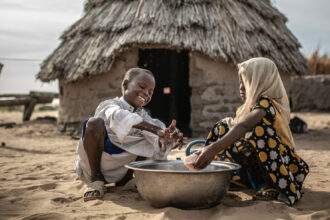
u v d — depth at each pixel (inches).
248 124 97.6
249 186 119.3
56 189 126.9
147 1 328.8
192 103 323.3
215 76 318.3
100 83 335.6
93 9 384.5
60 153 232.4
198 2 324.5
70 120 361.4
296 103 567.5
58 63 345.7
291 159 108.9
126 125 105.0
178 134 106.8
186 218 88.4
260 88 104.0
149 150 117.3
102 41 327.9
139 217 91.1
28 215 92.8
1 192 119.7
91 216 91.8
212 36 309.3
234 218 87.3
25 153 231.9
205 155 94.1
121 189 123.7
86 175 120.0
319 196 110.0
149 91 119.9
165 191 92.8
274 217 88.7
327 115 487.8
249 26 328.8
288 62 345.1
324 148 239.8
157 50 486.6
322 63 625.0
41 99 523.2
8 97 519.8
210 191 93.1
